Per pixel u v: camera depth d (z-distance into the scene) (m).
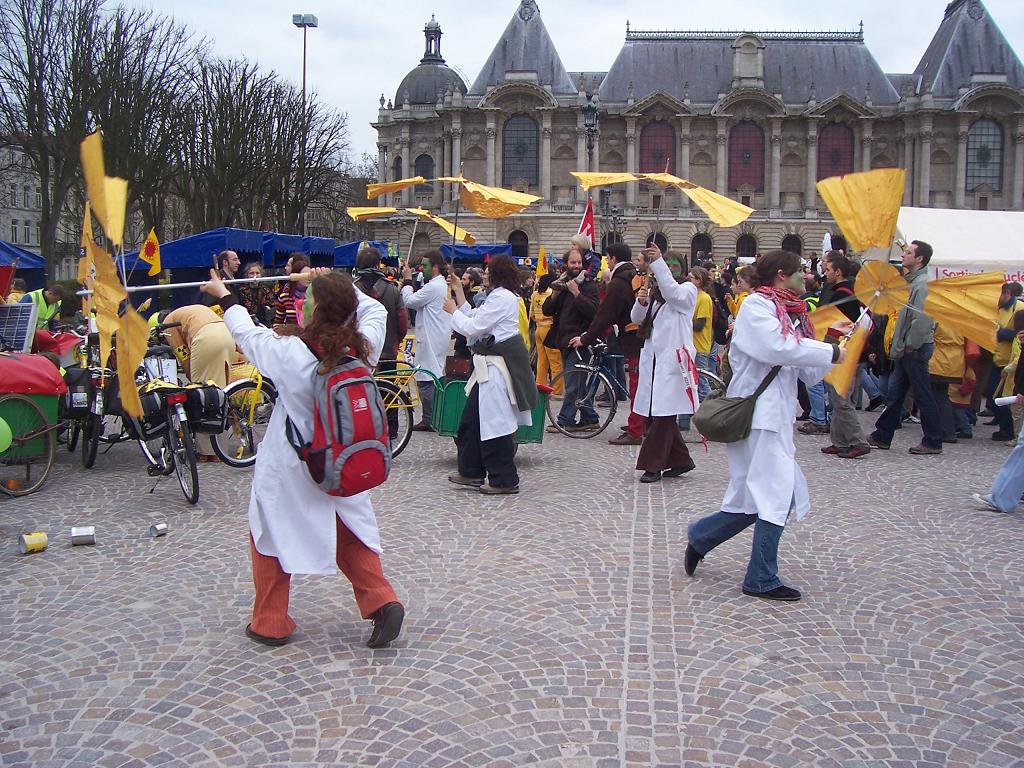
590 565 6.66
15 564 6.63
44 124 32.75
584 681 4.77
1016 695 4.64
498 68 85.44
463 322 8.73
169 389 8.53
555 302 12.41
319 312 4.88
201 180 42.97
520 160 85.12
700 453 11.16
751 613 5.74
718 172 84.75
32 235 70.88
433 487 9.11
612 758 4.01
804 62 87.31
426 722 4.32
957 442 12.23
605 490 9.06
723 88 86.00
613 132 85.44
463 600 5.92
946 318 6.64
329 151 50.59
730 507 6.18
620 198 84.62
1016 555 7.00
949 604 5.93
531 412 10.16
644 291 9.65
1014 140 82.88
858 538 7.43
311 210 70.75
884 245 6.09
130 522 7.75
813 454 11.20
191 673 4.83
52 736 4.18
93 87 32.88
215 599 5.93
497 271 8.77
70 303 12.34
